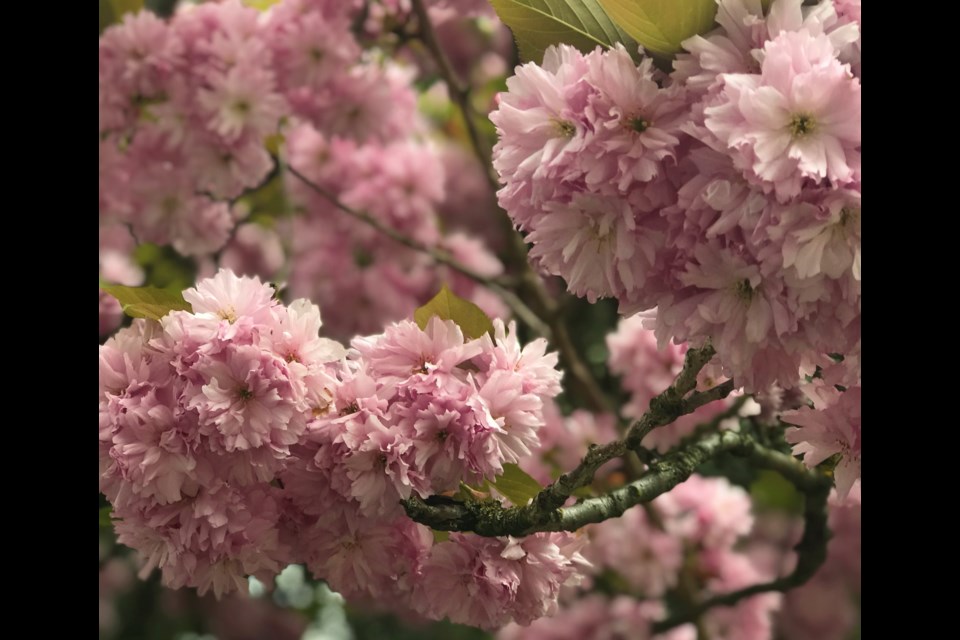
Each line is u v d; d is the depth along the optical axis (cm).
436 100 277
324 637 259
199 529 125
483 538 129
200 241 206
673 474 133
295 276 239
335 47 209
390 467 124
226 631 259
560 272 121
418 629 252
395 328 127
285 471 126
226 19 196
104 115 192
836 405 124
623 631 203
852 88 113
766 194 114
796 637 252
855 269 114
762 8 117
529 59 124
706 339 119
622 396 218
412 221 238
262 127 193
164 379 125
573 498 146
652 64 119
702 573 195
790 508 249
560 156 116
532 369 127
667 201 117
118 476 125
